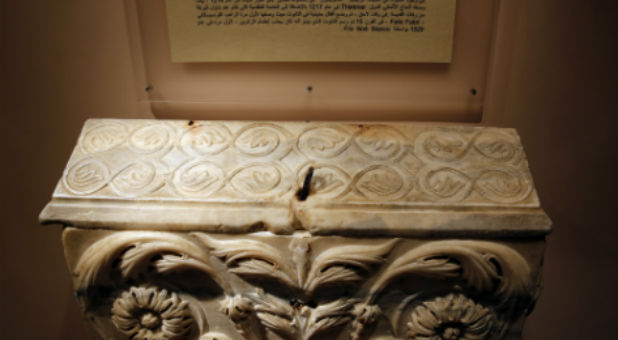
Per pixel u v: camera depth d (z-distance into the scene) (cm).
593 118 133
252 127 126
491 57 128
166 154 121
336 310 110
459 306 111
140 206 111
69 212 111
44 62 133
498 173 115
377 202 110
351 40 124
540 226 106
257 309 112
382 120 138
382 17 122
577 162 138
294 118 138
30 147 143
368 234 108
